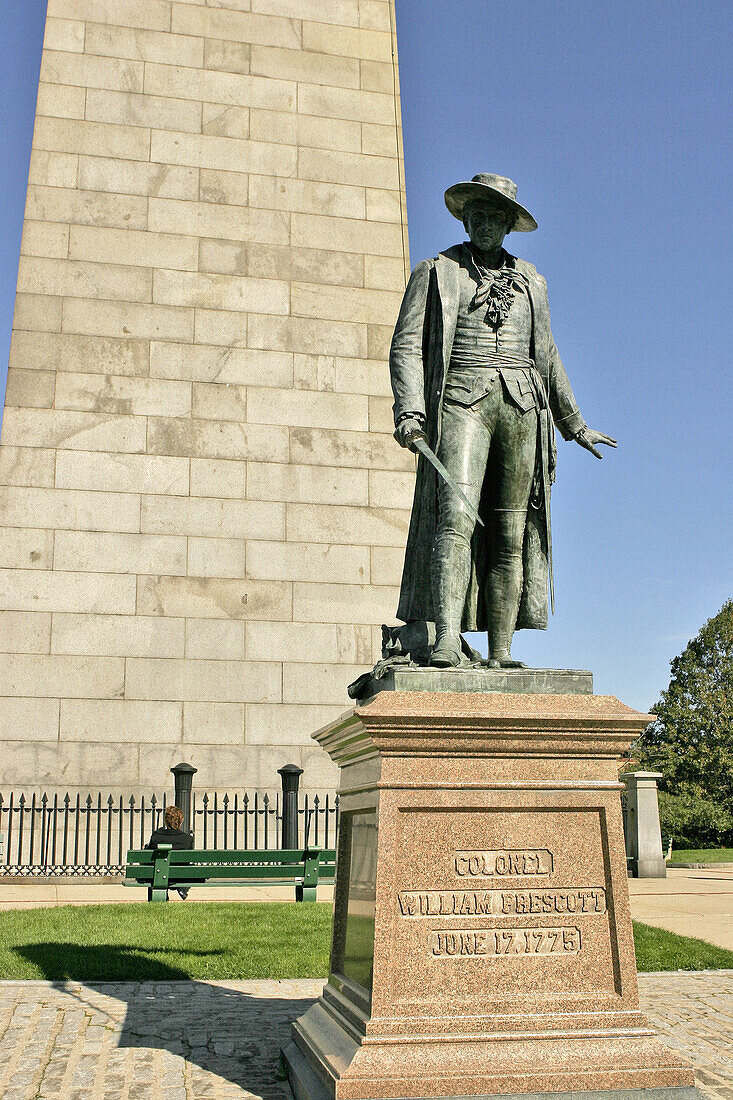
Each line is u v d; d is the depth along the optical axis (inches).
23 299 683.4
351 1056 195.2
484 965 204.5
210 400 697.0
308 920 438.9
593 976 208.4
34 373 674.8
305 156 748.6
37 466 664.4
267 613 678.5
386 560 703.1
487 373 254.4
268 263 725.3
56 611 650.8
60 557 657.0
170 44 741.9
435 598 241.4
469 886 208.2
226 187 729.6
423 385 257.9
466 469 247.1
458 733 211.8
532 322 265.0
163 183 719.1
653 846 738.2
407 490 716.7
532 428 258.7
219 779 652.7
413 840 208.4
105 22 733.9
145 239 708.0
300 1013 294.4
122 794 638.5
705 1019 305.0
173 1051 256.5
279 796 658.8
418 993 201.3
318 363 719.1
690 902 563.5
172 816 528.1
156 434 684.7
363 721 208.7
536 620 261.0
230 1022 283.7
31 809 601.0
